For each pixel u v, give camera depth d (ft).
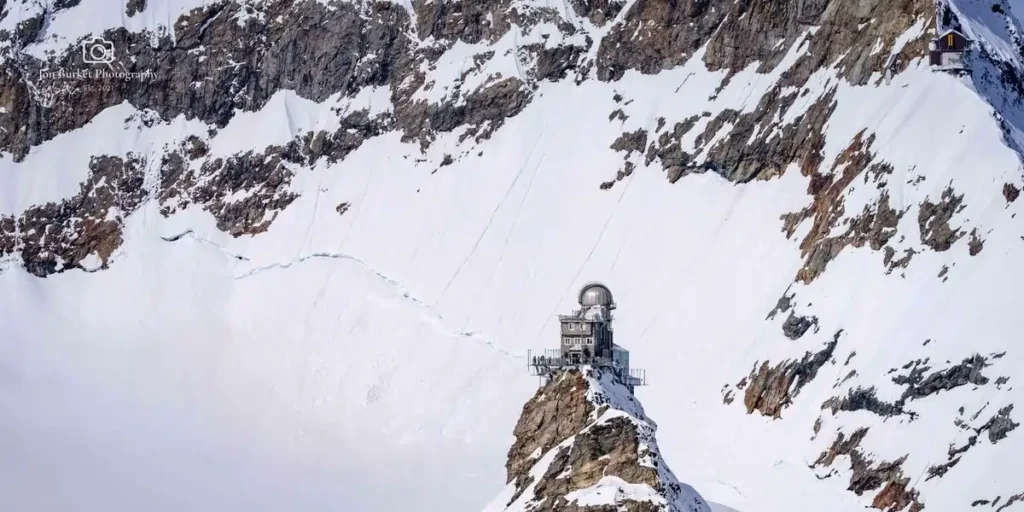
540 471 489.67
